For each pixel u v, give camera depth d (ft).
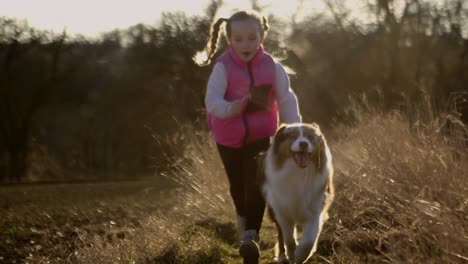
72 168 145.28
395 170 23.27
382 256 18.37
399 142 25.34
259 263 21.03
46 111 148.05
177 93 103.45
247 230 18.75
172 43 114.83
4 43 129.59
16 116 134.62
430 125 25.03
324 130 40.60
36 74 135.64
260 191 19.06
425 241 17.40
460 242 16.07
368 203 23.18
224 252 22.58
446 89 102.12
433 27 117.50
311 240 17.90
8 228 32.76
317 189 18.22
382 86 111.45
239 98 19.20
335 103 93.56
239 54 19.06
